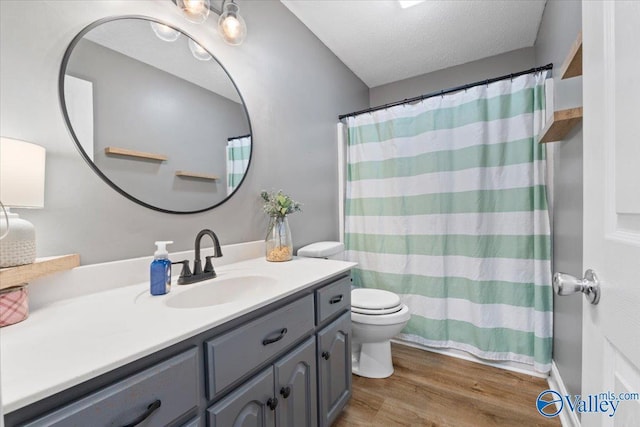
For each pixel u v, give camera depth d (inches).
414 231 81.7
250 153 60.1
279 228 58.0
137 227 41.5
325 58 86.9
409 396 60.4
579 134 45.8
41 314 29.1
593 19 22.1
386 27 79.0
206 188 51.3
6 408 15.8
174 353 25.1
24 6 31.8
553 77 64.2
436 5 71.0
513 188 69.4
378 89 114.6
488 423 52.6
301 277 44.4
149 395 22.8
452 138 76.7
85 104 36.3
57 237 33.7
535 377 66.1
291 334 38.7
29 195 28.0
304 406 40.9
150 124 43.2
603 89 20.4
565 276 23.1
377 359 67.8
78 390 19.4
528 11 73.2
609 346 19.4
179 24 47.7
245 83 59.3
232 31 51.5
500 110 70.7
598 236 21.0
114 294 35.8
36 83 32.4
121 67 40.1
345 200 94.0
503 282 70.7
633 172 16.8
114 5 39.7
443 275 77.6
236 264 54.2
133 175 41.0
